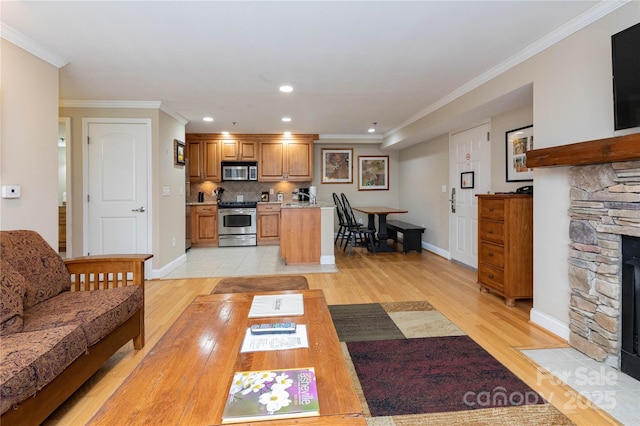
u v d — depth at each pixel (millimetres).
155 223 4156
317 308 1718
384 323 2729
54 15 2123
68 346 1507
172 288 3744
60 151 6195
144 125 4129
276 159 6723
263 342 1335
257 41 2512
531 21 2229
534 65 2609
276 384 1036
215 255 5688
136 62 2891
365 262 5066
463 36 2447
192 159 6551
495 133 3986
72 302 1934
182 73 3162
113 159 4109
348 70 3121
